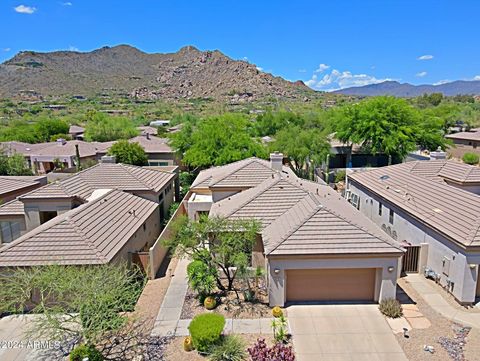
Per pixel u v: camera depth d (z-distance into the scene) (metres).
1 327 13.63
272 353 10.70
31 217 21.69
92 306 11.02
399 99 40.09
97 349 11.76
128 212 20.66
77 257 14.80
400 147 38.22
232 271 16.97
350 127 39.62
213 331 11.77
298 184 20.77
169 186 28.97
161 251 19.20
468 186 23.58
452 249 15.24
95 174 25.56
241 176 23.58
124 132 64.12
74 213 17.45
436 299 15.09
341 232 14.61
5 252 14.92
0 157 35.59
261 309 14.42
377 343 12.30
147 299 15.48
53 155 42.66
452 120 77.25
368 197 25.50
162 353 11.94
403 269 17.56
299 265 14.17
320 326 13.29
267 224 17.27
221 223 15.40
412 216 18.72
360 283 14.85
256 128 57.22
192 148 36.66
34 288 13.15
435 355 11.62
